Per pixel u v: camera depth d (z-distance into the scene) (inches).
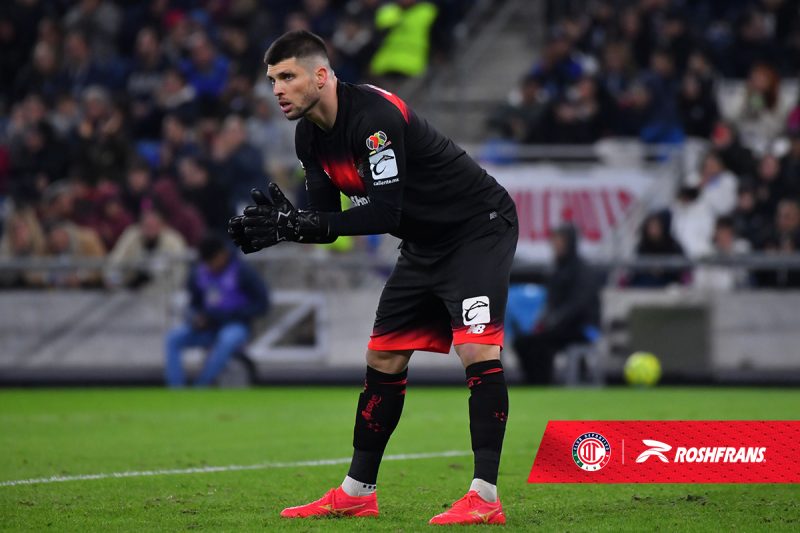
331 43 2527.1
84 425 1284.4
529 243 2112.5
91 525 687.1
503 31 2792.8
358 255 2050.9
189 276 1838.1
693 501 770.2
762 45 2514.8
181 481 879.1
